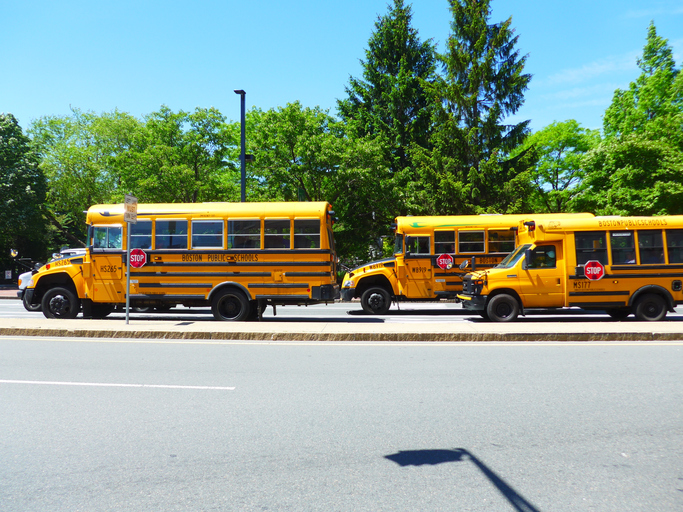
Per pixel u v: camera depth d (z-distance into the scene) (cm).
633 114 3391
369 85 4056
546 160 4412
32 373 707
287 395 593
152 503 331
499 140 3241
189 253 1370
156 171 3284
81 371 721
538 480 366
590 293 1320
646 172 2909
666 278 1324
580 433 464
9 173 4409
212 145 3494
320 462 398
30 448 427
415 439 449
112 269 1380
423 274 1698
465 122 3303
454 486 355
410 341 995
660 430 472
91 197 4966
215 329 1052
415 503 330
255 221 1371
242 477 371
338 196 3036
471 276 1386
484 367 748
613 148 3009
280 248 1364
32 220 4556
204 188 3400
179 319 1453
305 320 1473
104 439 448
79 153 4775
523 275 1327
